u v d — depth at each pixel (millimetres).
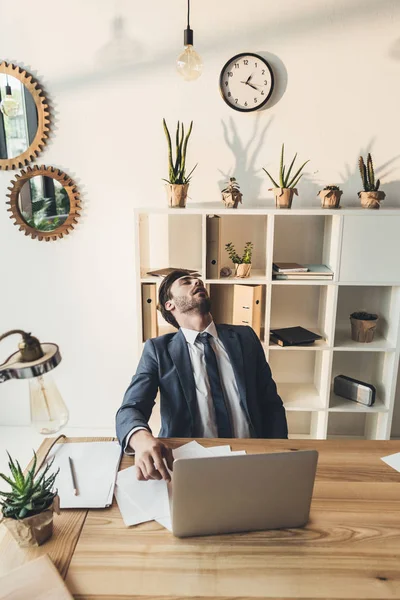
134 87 2451
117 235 2645
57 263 2705
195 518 1013
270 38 2355
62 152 2547
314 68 2375
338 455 1357
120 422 1415
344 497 1167
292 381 2779
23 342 903
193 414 1657
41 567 924
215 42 2373
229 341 1801
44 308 2781
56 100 2482
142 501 1145
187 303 1760
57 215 2625
